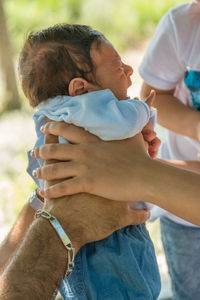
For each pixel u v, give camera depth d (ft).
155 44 6.26
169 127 6.28
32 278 3.76
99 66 4.62
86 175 4.20
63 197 4.27
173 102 6.32
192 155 6.39
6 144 19.45
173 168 4.22
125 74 4.86
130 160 4.24
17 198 13.61
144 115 4.36
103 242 4.37
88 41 4.64
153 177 4.13
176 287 6.81
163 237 6.84
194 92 6.07
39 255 3.89
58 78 4.60
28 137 20.16
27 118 23.06
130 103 4.34
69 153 4.33
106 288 4.33
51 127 4.49
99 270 4.36
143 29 36.86
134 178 4.14
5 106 25.09
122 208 4.35
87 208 4.21
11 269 3.83
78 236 4.10
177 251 6.57
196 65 5.87
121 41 35.63
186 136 6.16
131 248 4.42
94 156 4.28
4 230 11.90
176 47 6.03
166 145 6.80
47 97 4.65
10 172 16.11
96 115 4.25
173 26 5.98
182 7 5.98
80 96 4.40
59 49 4.61
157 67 6.28
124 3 38.65
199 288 6.50
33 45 4.80
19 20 35.94
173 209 4.11
